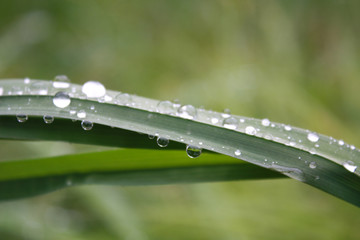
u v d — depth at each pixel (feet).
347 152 0.90
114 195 1.22
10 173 0.94
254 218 1.17
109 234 1.18
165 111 0.92
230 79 1.81
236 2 1.87
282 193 1.31
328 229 1.14
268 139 0.90
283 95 1.63
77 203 1.43
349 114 1.60
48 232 1.17
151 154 0.93
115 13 2.20
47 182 0.94
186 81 2.01
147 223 1.18
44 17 2.15
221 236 1.15
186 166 0.93
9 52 1.94
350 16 1.70
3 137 0.92
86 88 0.93
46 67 2.15
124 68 2.14
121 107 0.92
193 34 2.04
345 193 0.89
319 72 1.76
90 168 0.94
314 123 1.53
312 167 0.90
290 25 1.78
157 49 2.12
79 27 2.22
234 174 0.93
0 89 0.95
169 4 2.10
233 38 1.91
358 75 1.64
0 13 2.09
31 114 0.91
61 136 0.92
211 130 0.91
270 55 1.79
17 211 1.20
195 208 1.26
